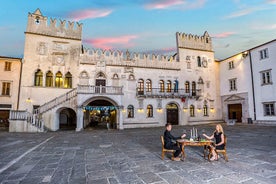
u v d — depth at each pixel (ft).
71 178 18.02
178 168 20.75
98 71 83.56
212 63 105.40
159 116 89.04
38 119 65.16
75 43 82.94
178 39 99.91
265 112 78.79
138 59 91.30
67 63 80.43
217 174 18.56
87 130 71.26
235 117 95.76
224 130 62.13
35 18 79.30
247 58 88.48
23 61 74.84
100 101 86.79
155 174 18.85
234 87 95.86
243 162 22.82
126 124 82.94
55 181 17.29
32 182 17.07
